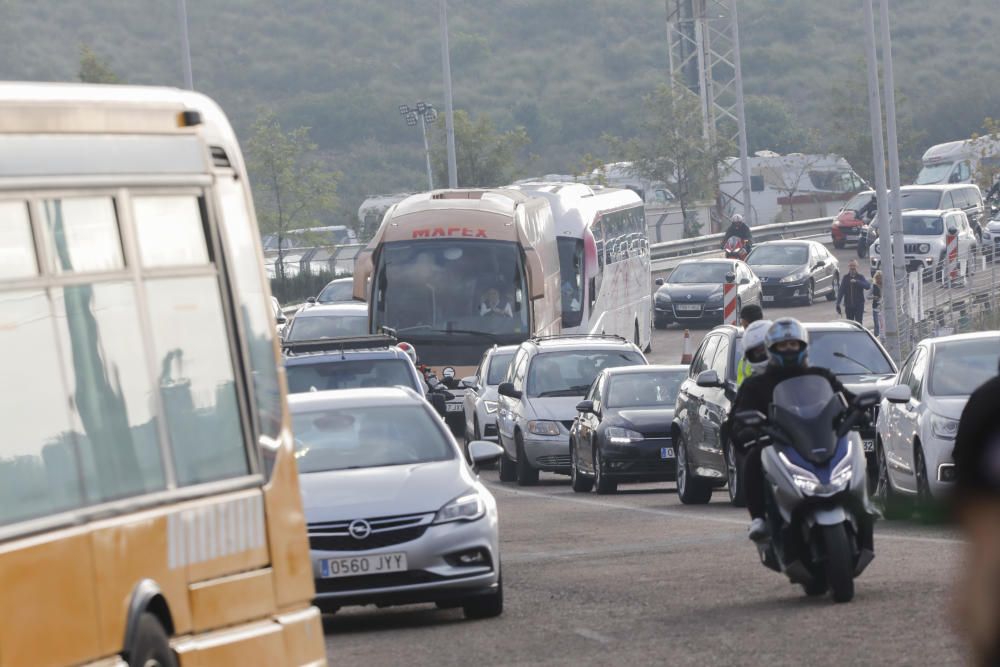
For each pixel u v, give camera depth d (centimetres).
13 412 1816
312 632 2347
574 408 7875
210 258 2253
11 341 1834
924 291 12850
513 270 10069
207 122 2309
